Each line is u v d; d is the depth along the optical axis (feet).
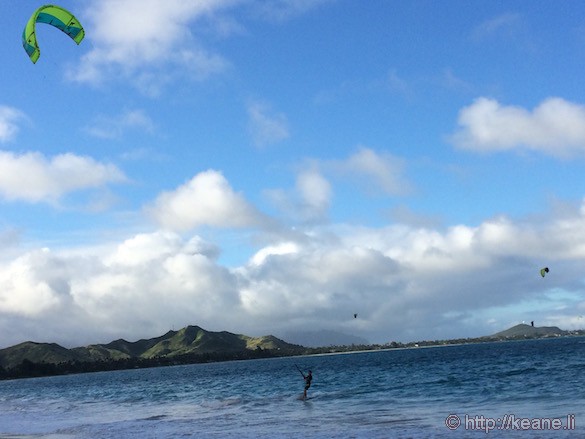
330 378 270.46
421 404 118.01
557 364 233.55
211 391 230.48
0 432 122.42
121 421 124.47
